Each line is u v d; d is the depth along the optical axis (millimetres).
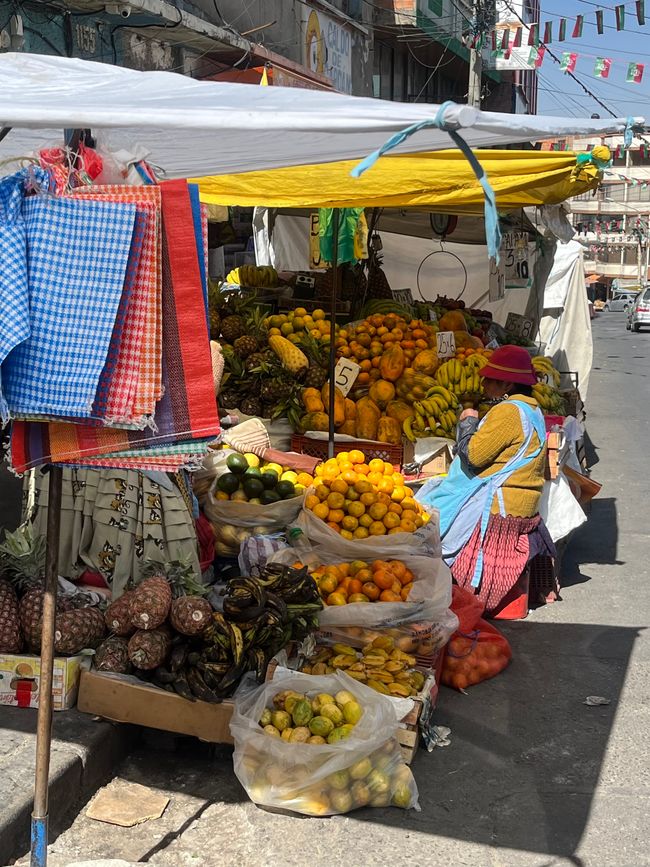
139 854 3309
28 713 3906
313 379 6891
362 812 3646
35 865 2836
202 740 3893
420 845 3434
